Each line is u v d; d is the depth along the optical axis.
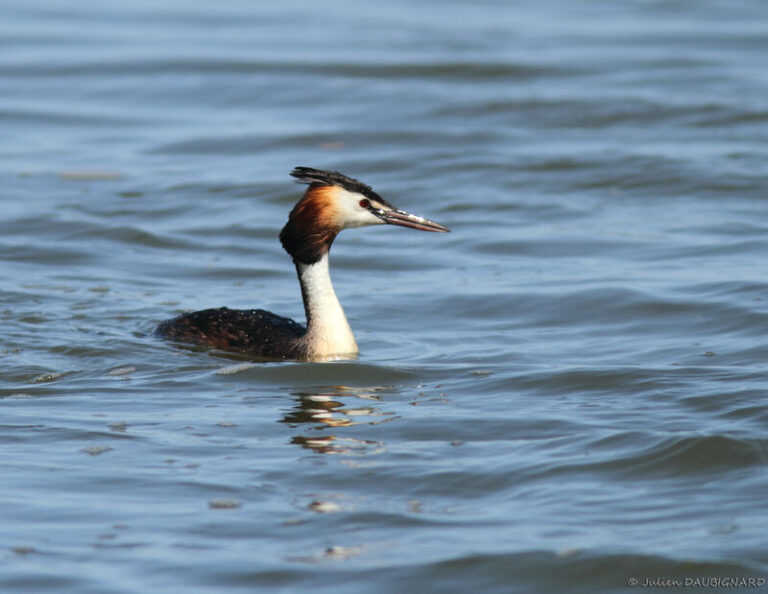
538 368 12.48
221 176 21.94
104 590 7.59
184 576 7.77
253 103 26.75
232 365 12.54
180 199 20.61
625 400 11.25
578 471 9.45
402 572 7.83
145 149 23.69
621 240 18.34
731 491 9.00
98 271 17.02
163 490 9.13
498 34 32.78
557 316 14.91
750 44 31.45
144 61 29.56
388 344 13.83
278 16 35.34
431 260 17.78
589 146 23.53
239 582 7.71
